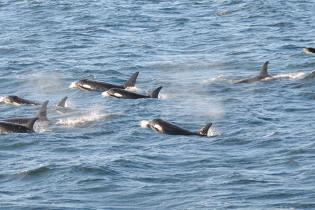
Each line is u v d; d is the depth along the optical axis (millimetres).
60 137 78625
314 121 82625
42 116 85250
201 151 72625
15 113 91000
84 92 101750
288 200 58969
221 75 110375
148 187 63000
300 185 62000
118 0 184875
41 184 64500
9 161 71250
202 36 142375
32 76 111812
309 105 90375
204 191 61594
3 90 105312
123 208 58812
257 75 106188
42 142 76750
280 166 67250
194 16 163500
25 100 95188
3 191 63062
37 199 60844
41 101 97875
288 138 75688
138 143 76062
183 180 64438
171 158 70500
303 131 78250
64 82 108125
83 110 90875
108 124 83812
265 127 80812
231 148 73438
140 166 68188
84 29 149625
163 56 125562
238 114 86875
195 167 67750
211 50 129750
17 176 66562
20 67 117750
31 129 81562
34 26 153625
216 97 96688
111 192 62094
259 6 168750
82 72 114438
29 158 71875
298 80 103375
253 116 85625
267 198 59594
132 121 85062
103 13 167000
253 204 58469
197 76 110938
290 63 116500
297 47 129125
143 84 106500
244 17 160000
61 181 64812
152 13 167250
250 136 77188
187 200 59906
